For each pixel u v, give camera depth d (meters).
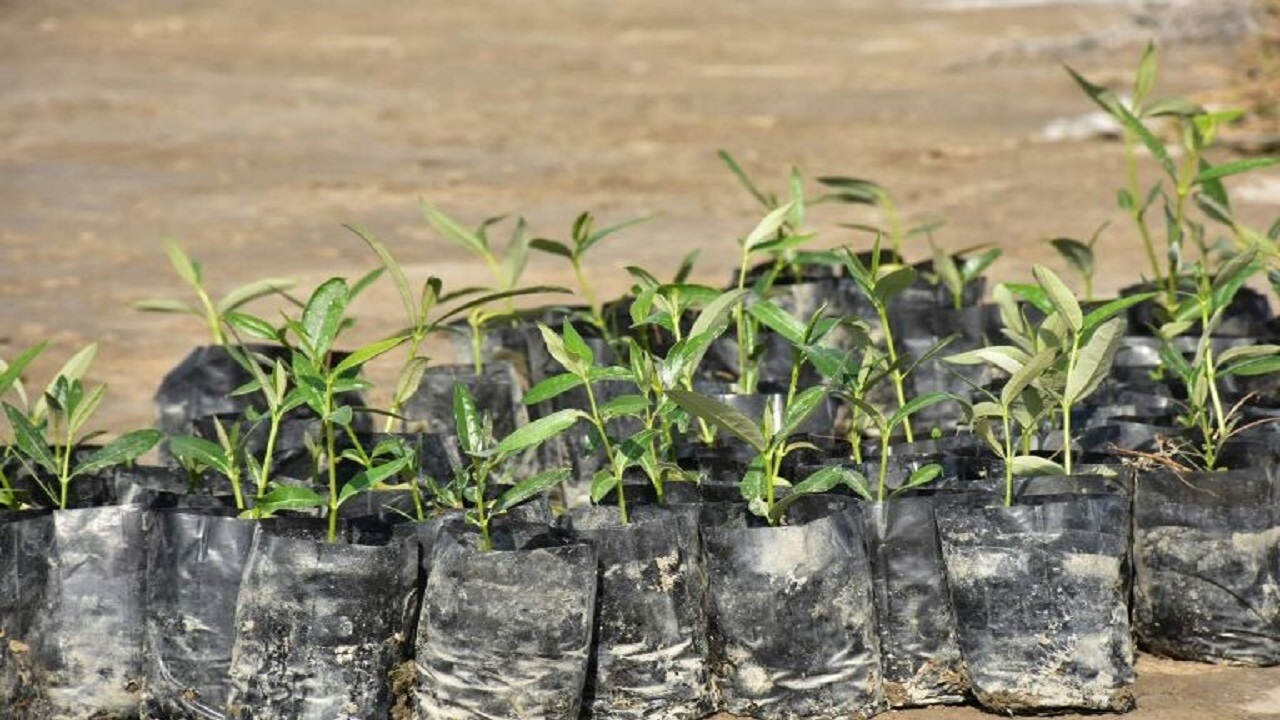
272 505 4.61
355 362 4.59
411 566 4.50
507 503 4.51
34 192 16.61
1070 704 4.55
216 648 4.53
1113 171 16.16
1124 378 6.50
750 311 5.28
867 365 5.24
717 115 21.23
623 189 16.67
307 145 19.48
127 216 15.50
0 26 30.33
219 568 4.53
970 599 4.61
